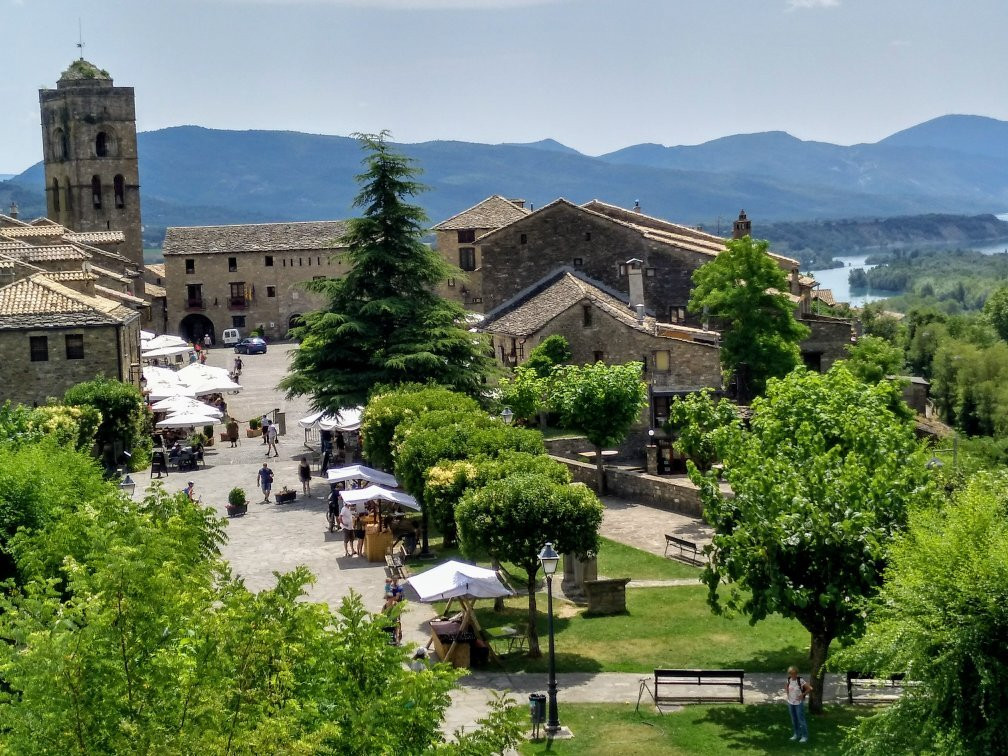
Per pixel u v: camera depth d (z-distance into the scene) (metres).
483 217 121.44
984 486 26.95
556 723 31.05
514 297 94.88
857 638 31.33
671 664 36.62
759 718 32.09
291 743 16.06
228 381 83.38
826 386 46.16
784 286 77.75
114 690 16.69
